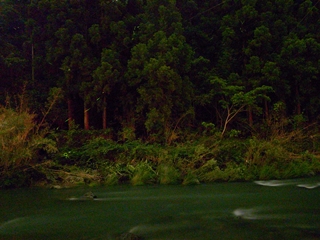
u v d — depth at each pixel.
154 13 16.64
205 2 20.28
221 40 18.39
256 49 15.82
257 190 8.93
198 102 15.55
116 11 16.14
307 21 17.55
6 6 17.50
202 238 5.08
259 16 16.56
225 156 12.10
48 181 10.66
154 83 13.94
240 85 15.42
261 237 5.09
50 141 11.14
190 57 15.49
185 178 10.56
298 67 15.30
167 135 13.45
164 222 6.00
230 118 14.80
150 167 11.16
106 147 12.30
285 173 11.17
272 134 13.59
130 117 15.29
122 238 5.01
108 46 16.14
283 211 6.64
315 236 5.12
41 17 16.67
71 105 15.91
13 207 7.32
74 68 15.20
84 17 16.20
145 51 14.61
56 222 6.10
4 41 16.62
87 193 8.38
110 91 14.88
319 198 7.79
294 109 16.45
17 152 10.31
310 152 13.24
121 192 9.00
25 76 16.50
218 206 7.14
